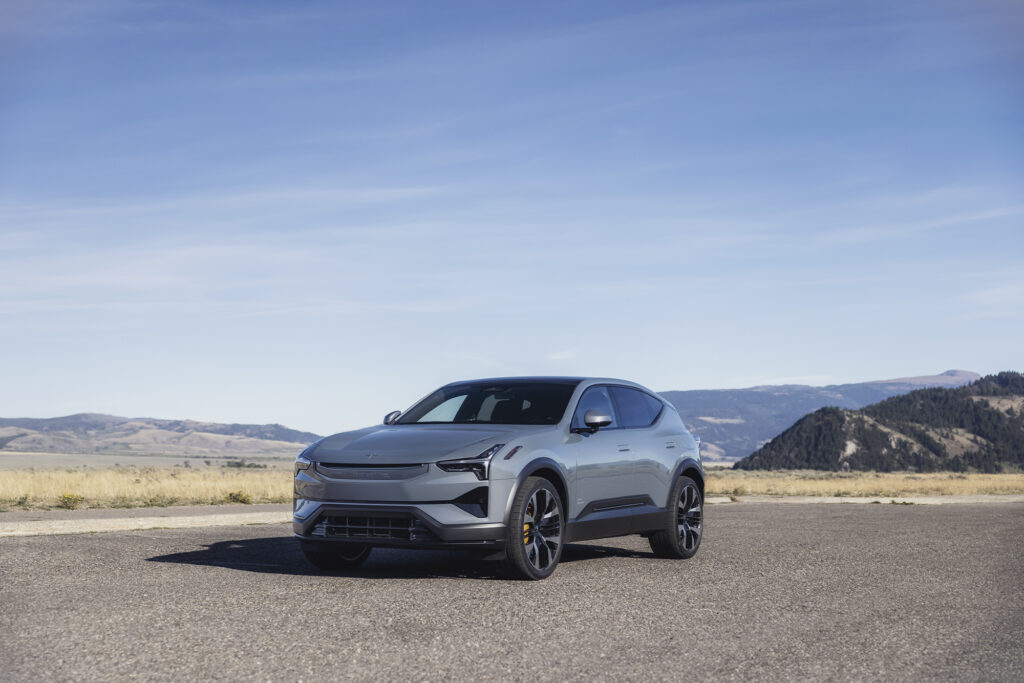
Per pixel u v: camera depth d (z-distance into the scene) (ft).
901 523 46.75
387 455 24.02
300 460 25.48
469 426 26.32
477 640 17.01
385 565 27.50
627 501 28.27
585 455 26.76
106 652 15.71
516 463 24.17
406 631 17.62
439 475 23.38
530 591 22.52
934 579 25.82
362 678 14.30
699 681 14.46
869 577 26.04
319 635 17.15
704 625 18.72
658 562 29.19
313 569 26.30
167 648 16.01
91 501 61.00
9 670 14.55
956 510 60.80
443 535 23.06
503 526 23.59
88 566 25.80
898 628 18.79
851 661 15.89
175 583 22.94
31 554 28.09
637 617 19.43
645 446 29.50
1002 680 14.79
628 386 31.12
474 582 23.93
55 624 17.90
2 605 19.85
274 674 14.44
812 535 39.14
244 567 26.30
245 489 80.79
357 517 23.93
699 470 31.55
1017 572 27.45
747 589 23.47
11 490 68.64
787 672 15.07
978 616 20.25
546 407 27.61
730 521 48.03
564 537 25.82
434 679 14.33
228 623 18.08
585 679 14.47
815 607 21.02
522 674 14.70
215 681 14.01
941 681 14.69
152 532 37.58
